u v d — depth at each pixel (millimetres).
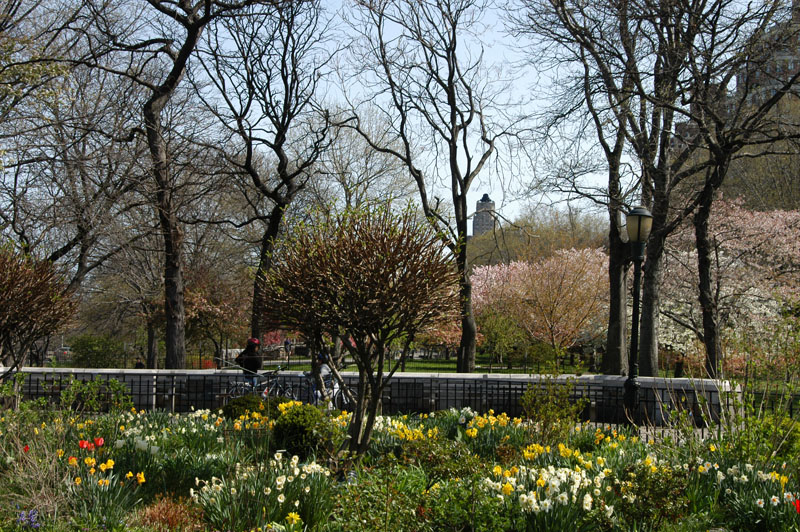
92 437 8008
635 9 15461
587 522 5211
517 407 14320
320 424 7730
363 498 4926
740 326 22781
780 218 23719
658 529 5559
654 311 17906
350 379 14602
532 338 33125
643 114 17078
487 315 33719
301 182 21625
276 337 31828
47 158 14953
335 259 6875
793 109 22500
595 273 30828
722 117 16719
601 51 16375
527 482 5770
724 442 7953
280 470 6090
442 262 7176
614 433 9398
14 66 12297
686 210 17094
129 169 16891
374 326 7125
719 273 22203
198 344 32031
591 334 32781
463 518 5152
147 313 28484
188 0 16938
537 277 30141
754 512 5707
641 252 11469
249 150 19203
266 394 12734
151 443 7777
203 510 5785
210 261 29562
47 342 23359
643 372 17859
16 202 15883
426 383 14695
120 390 9656
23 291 10000
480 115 21547
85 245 16484
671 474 5848
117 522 5473
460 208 20906
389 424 9352
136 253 25375
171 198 18859
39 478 5750
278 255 7457
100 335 31844
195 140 19672
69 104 15250
